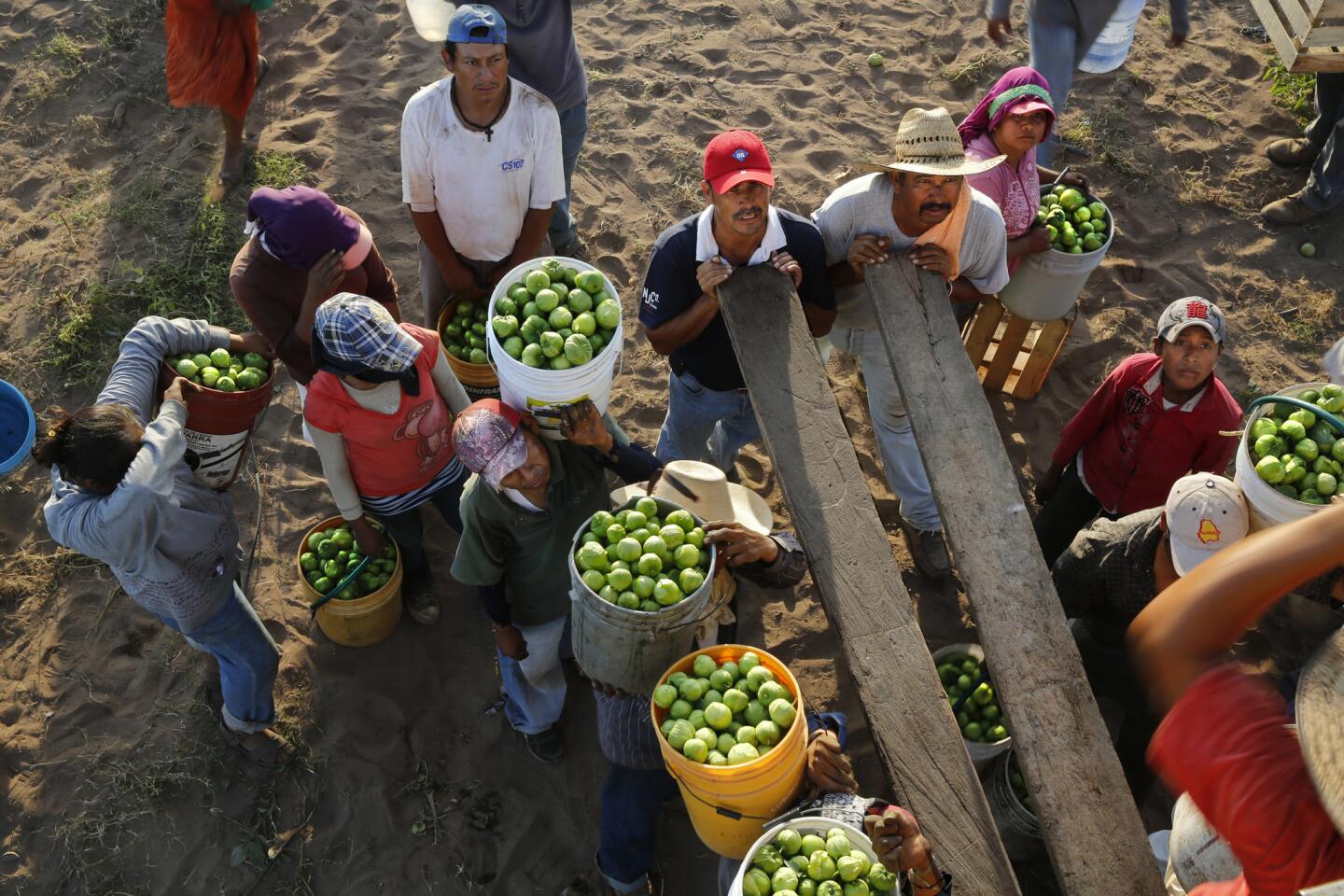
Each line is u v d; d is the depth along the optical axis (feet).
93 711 17.79
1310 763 5.40
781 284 15.25
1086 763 12.02
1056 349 21.29
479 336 19.01
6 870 16.30
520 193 18.21
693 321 15.52
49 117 26.86
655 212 25.54
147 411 14.94
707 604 12.73
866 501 13.88
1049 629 13.00
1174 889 11.68
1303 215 25.43
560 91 20.30
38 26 28.78
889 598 13.19
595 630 12.45
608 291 13.78
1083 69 25.57
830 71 28.91
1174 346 15.39
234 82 23.61
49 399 21.89
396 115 27.20
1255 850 5.62
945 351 15.14
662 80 28.48
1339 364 8.55
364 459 15.43
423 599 18.56
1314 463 13.88
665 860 16.43
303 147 26.23
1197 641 5.46
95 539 13.15
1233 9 30.66
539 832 16.76
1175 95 28.35
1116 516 17.70
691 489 13.89
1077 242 19.04
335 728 17.66
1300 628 10.96
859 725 18.02
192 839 16.62
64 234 24.43
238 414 15.35
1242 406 22.65
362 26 29.25
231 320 23.11
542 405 13.10
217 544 14.61
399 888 16.20
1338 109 25.20
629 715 13.35
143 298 23.25
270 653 16.20
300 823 16.80
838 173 26.45
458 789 17.13
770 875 11.14
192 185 25.38
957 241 15.76
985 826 11.68
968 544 13.64
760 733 11.48
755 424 18.16
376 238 24.68
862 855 11.06
